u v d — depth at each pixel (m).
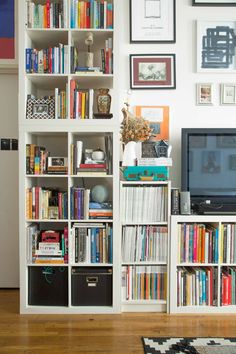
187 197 2.49
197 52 2.78
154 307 2.49
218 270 2.45
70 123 2.42
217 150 2.62
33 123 2.41
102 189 2.52
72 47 2.43
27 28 2.40
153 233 2.47
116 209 2.43
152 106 2.79
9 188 2.92
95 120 2.42
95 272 2.47
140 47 2.80
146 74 2.79
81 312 2.45
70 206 2.44
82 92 2.46
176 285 2.46
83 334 2.14
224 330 2.20
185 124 2.80
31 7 2.41
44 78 2.50
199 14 2.79
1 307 2.56
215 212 2.47
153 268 2.48
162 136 2.79
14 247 2.94
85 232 2.45
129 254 2.48
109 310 2.45
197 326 2.26
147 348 1.96
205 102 2.79
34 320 2.34
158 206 2.48
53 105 2.44
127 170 2.46
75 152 2.44
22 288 2.43
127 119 2.50
